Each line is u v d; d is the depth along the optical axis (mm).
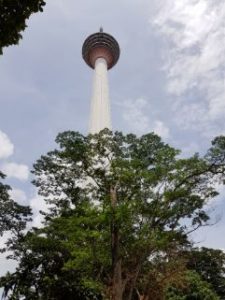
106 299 25562
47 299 34281
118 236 26062
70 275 33812
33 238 34906
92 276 27906
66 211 33875
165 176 27094
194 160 27422
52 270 35469
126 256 26984
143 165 27812
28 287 35375
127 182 27047
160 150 28078
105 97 78062
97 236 24812
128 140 29281
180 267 27969
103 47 92562
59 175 34344
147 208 26828
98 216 24906
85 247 26828
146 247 26312
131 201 26203
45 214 37750
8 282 35719
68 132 28766
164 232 26578
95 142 29562
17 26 12883
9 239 37500
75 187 34750
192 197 27422
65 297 34344
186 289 37344
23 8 12828
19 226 38562
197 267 43625
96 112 73875
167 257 27750
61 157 29234
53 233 35031
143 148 29031
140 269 27438
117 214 24469
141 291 29422
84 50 94375
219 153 27578
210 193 27750
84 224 26281
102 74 84938
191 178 27719
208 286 38656
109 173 28172
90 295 34344
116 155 29031
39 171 34656
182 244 28094
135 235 26391
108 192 28203
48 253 35156
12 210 38625
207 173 27656
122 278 27766
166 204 27047
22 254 36594
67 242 28422
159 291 27109
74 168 30688
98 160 29141
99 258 26312
